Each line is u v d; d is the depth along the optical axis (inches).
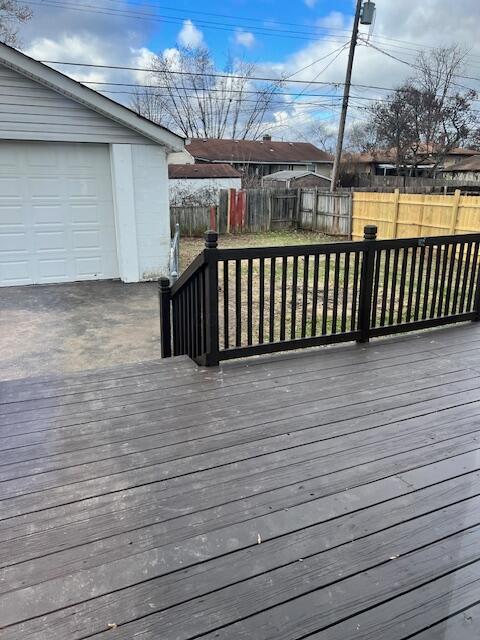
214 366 127.4
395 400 108.0
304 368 126.5
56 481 78.1
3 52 242.7
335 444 89.3
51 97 262.7
